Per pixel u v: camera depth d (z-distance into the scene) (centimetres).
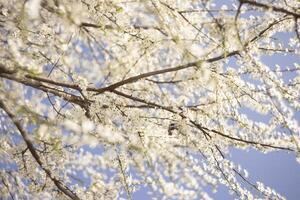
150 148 454
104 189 453
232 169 427
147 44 402
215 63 395
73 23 328
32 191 440
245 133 438
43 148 436
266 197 418
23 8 262
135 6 432
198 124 418
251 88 407
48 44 403
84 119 386
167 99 428
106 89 379
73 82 379
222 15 333
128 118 405
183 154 493
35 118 288
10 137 451
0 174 477
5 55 335
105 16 407
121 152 414
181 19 397
